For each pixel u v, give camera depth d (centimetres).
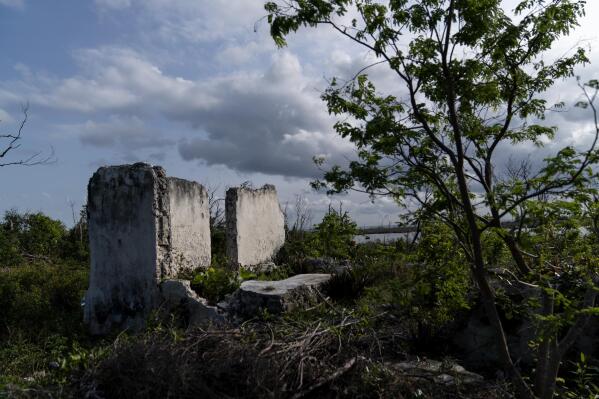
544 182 393
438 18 444
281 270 1166
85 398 486
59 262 1527
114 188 964
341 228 791
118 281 948
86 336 898
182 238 1045
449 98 451
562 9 468
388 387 490
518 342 603
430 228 536
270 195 1508
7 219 1825
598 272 484
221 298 897
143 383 471
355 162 455
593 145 365
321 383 478
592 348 583
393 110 489
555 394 478
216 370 472
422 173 475
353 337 568
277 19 471
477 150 518
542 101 513
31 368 671
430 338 627
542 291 479
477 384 522
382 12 459
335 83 488
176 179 1038
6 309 965
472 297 641
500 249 528
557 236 503
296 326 606
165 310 884
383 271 928
